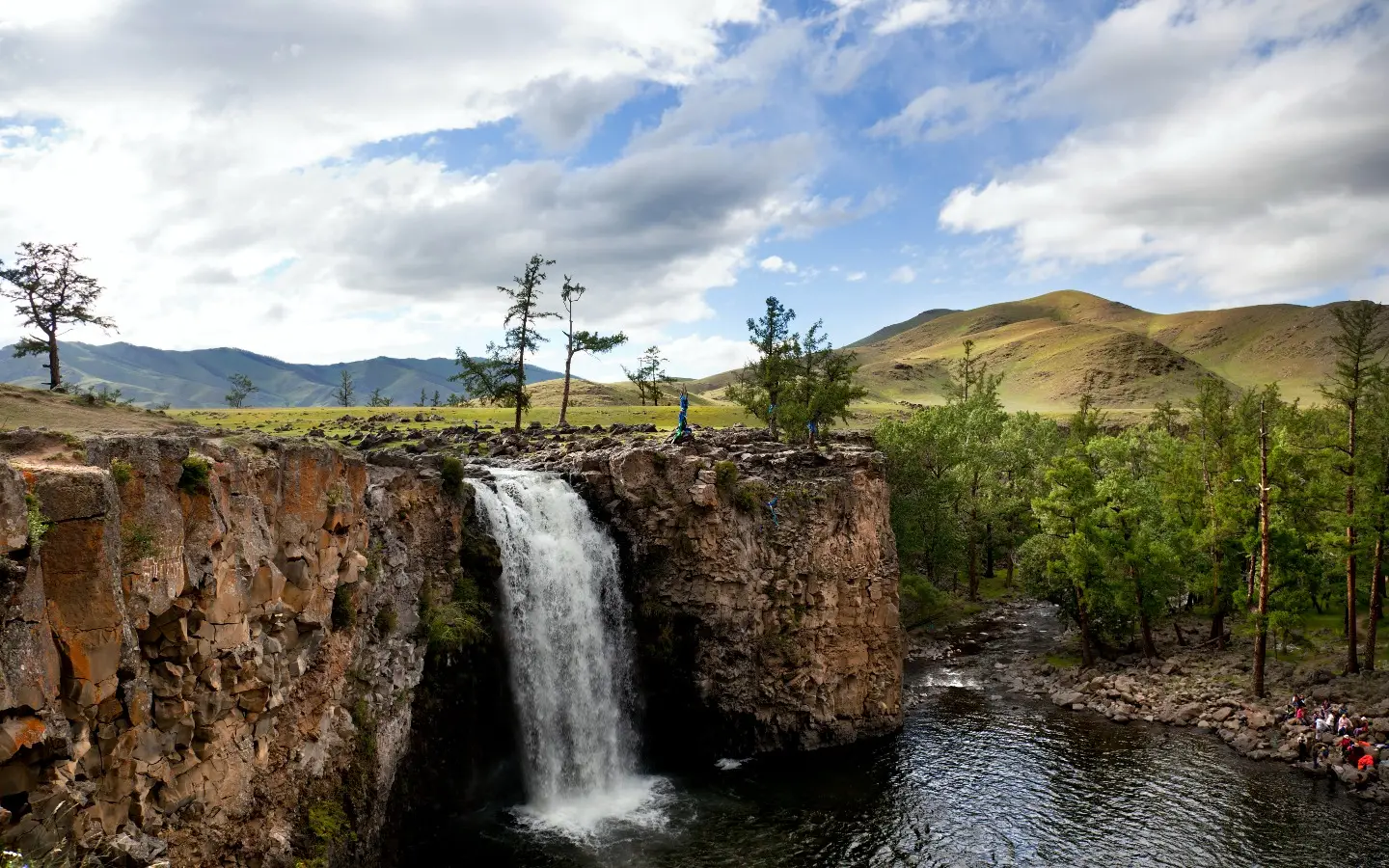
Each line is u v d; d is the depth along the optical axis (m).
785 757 50.41
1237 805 41.91
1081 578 64.44
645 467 50.50
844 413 81.50
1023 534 94.56
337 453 30.41
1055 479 68.94
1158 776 45.72
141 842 19.30
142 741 20.05
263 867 25.23
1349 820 40.03
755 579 50.88
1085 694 59.69
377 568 34.31
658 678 50.41
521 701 44.50
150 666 20.81
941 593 87.31
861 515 54.81
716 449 54.88
